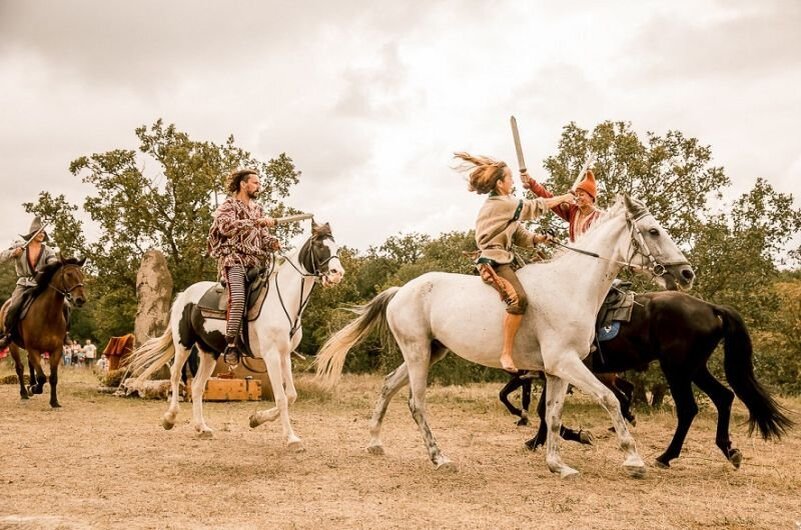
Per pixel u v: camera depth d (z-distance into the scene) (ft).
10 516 15.70
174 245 66.69
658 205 45.80
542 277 21.66
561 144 47.21
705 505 18.45
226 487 19.17
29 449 24.09
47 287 37.14
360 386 64.08
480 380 70.13
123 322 99.25
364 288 171.94
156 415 35.60
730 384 24.97
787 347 57.98
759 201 45.39
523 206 21.65
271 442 27.04
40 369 37.78
